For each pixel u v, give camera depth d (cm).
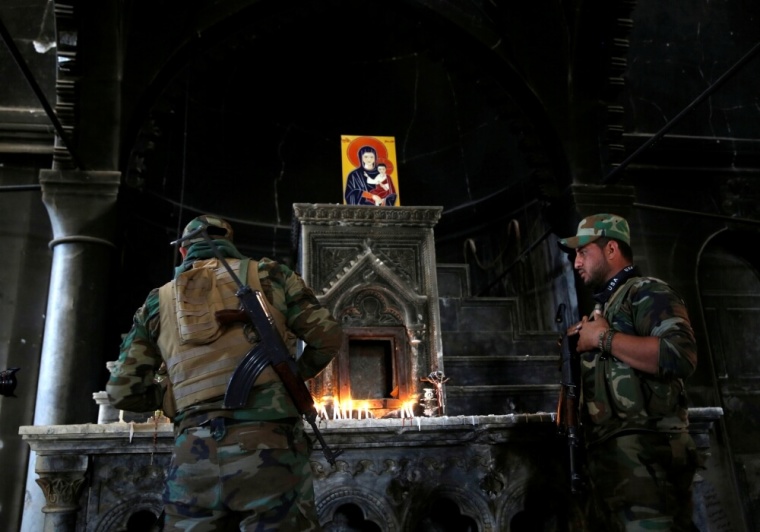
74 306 533
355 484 326
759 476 695
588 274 295
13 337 572
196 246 252
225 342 223
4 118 623
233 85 872
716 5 824
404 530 324
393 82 929
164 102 615
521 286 810
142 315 243
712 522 628
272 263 252
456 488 333
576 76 677
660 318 258
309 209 449
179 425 218
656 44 793
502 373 582
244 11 626
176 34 606
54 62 653
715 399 671
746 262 784
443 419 333
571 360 289
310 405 228
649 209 704
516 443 343
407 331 432
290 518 206
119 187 568
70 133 567
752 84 801
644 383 260
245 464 205
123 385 235
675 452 257
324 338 247
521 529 382
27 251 597
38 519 510
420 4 650
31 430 306
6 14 660
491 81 682
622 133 673
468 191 900
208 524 205
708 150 755
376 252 447
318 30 902
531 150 691
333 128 923
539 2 671
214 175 843
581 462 277
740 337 748
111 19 586
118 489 314
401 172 920
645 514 249
